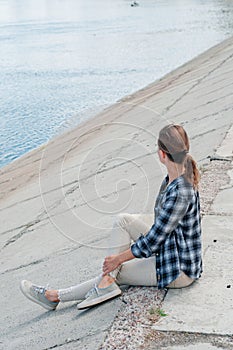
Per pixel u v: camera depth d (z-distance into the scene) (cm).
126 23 4159
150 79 1903
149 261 382
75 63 2408
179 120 1070
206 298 371
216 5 5347
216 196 556
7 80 2117
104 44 2997
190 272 377
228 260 422
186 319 352
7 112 1595
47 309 411
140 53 2561
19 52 2897
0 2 9731
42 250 582
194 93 1312
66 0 9219
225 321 347
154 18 4428
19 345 380
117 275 390
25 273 529
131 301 377
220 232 473
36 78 2117
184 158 354
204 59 1997
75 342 356
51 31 3959
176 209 353
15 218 745
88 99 1656
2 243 652
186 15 4488
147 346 332
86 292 394
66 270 500
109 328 357
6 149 1234
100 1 7869
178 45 2759
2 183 981
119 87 1803
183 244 370
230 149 738
